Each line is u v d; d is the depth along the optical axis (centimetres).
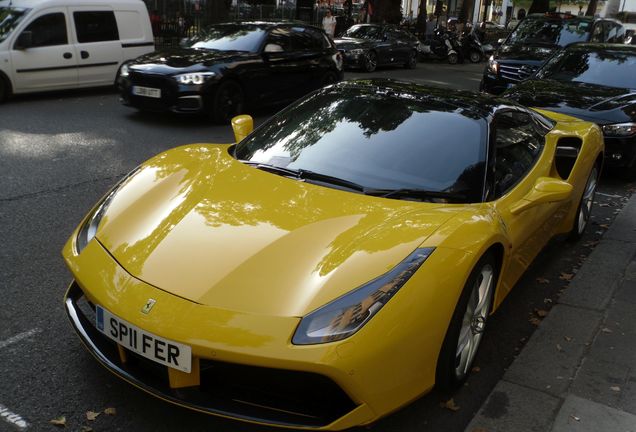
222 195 303
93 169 655
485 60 2597
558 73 835
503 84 1195
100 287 257
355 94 396
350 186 319
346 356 223
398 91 396
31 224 486
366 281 242
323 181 324
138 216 295
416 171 329
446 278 256
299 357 221
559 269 462
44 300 365
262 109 1105
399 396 245
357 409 231
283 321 228
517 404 289
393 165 333
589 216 536
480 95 407
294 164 342
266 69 1001
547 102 729
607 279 439
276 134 378
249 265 251
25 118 893
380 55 1889
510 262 332
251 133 400
